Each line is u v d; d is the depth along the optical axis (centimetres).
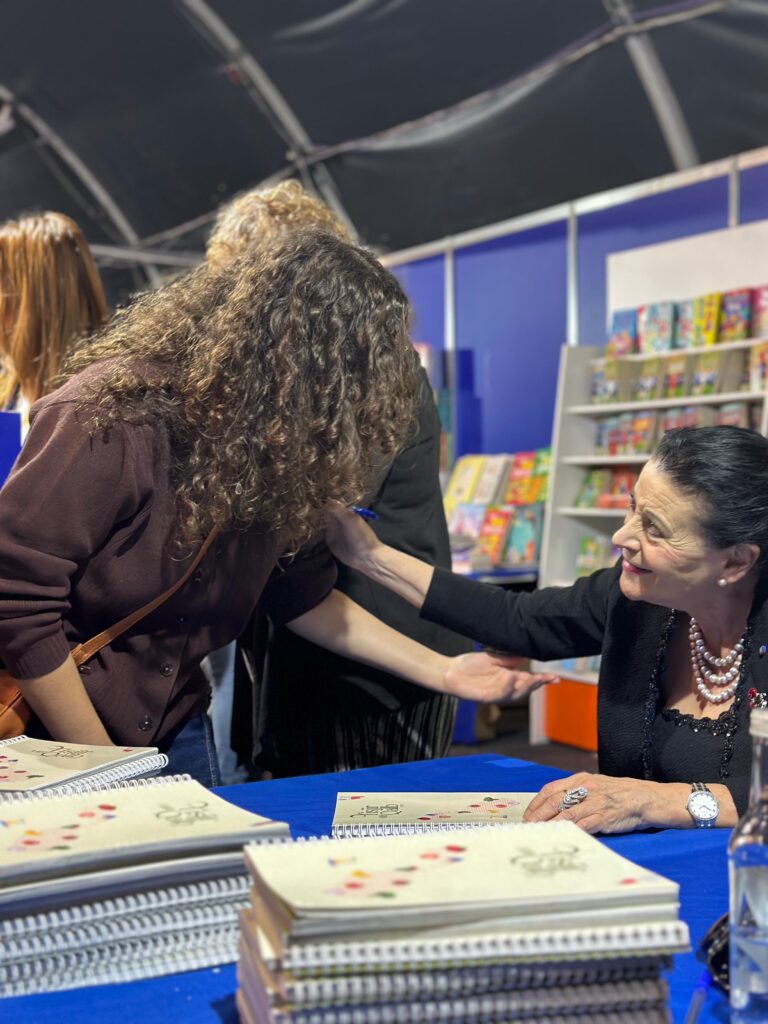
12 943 103
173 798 124
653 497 174
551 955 90
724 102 580
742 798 161
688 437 175
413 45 644
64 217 256
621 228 674
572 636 213
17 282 245
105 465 172
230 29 670
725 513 169
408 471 255
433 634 263
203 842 109
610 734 194
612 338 609
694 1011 101
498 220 760
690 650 188
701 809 158
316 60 684
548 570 608
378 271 173
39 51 719
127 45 704
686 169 631
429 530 261
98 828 113
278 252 171
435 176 754
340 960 87
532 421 750
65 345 248
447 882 95
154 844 107
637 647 195
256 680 269
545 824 113
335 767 260
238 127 770
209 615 193
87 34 697
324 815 169
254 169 812
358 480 175
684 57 569
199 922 109
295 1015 87
